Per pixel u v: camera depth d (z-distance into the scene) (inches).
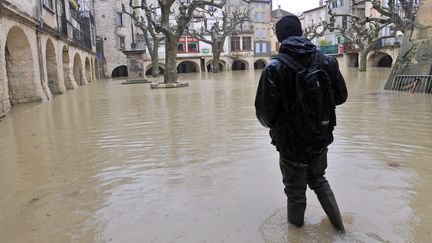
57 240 134.6
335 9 2356.1
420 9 573.3
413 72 563.5
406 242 123.3
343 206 151.4
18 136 327.6
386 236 127.3
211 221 143.3
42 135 327.3
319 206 149.9
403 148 235.8
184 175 197.2
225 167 207.0
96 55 1727.4
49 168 222.8
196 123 351.6
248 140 269.1
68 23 1009.5
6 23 497.0
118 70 2041.1
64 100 650.8
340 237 127.3
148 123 364.8
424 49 556.1
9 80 601.0
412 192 163.8
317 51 120.0
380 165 202.4
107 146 273.1
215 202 160.2
